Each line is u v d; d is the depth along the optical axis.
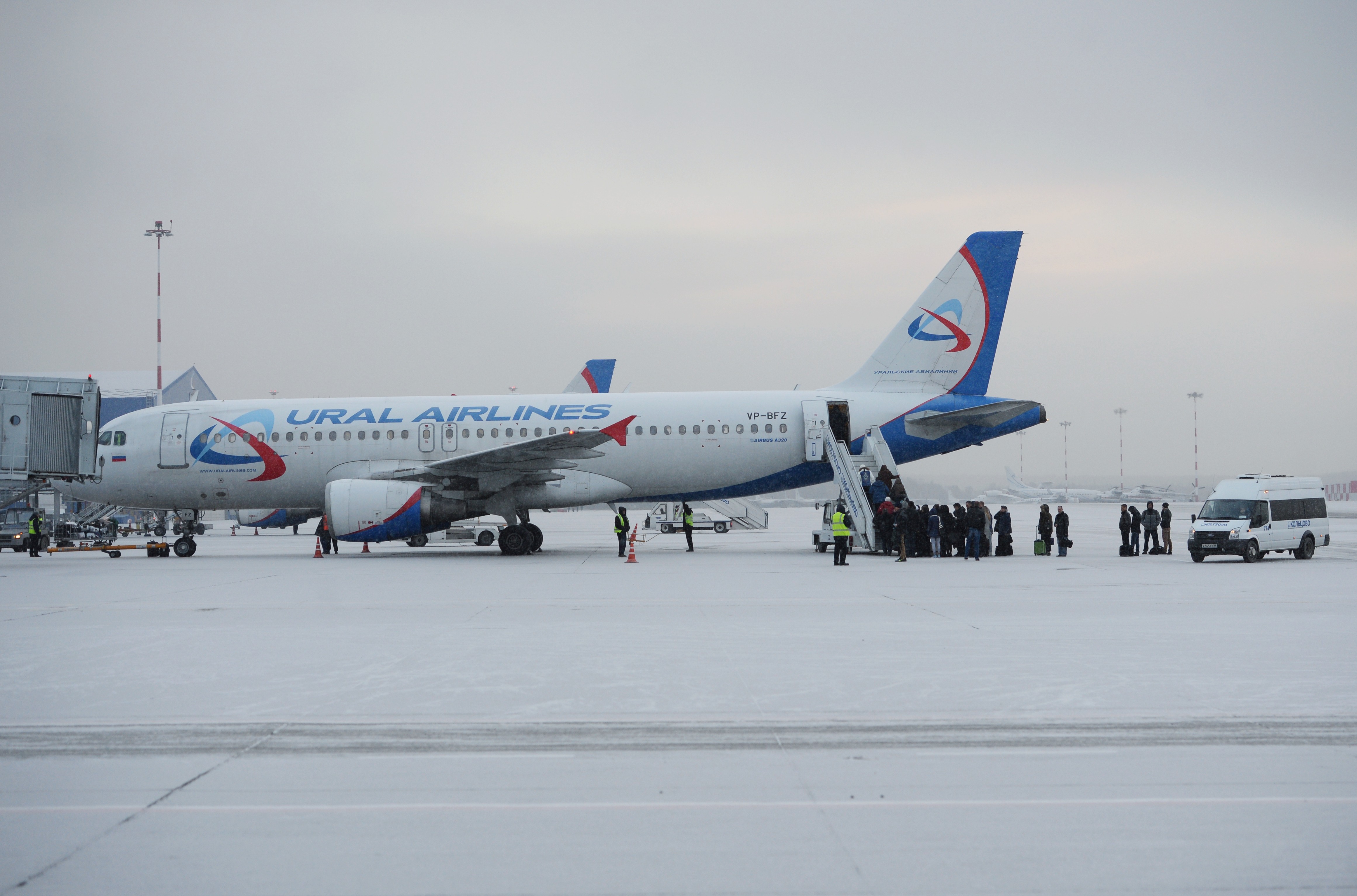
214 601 20.81
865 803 7.26
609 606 19.45
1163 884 5.79
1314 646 14.23
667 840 6.53
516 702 10.77
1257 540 31.36
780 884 5.80
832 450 35.06
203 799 7.43
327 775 8.05
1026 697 10.87
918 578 25.64
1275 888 5.73
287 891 5.74
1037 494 190.50
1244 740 8.99
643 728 9.60
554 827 6.78
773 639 15.05
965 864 6.09
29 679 12.17
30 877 5.95
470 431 35.38
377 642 14.98
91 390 34.88
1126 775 7.90
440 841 6.53
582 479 35.41
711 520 67.50
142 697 11.12
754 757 8.52
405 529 33.84
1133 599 20.39
